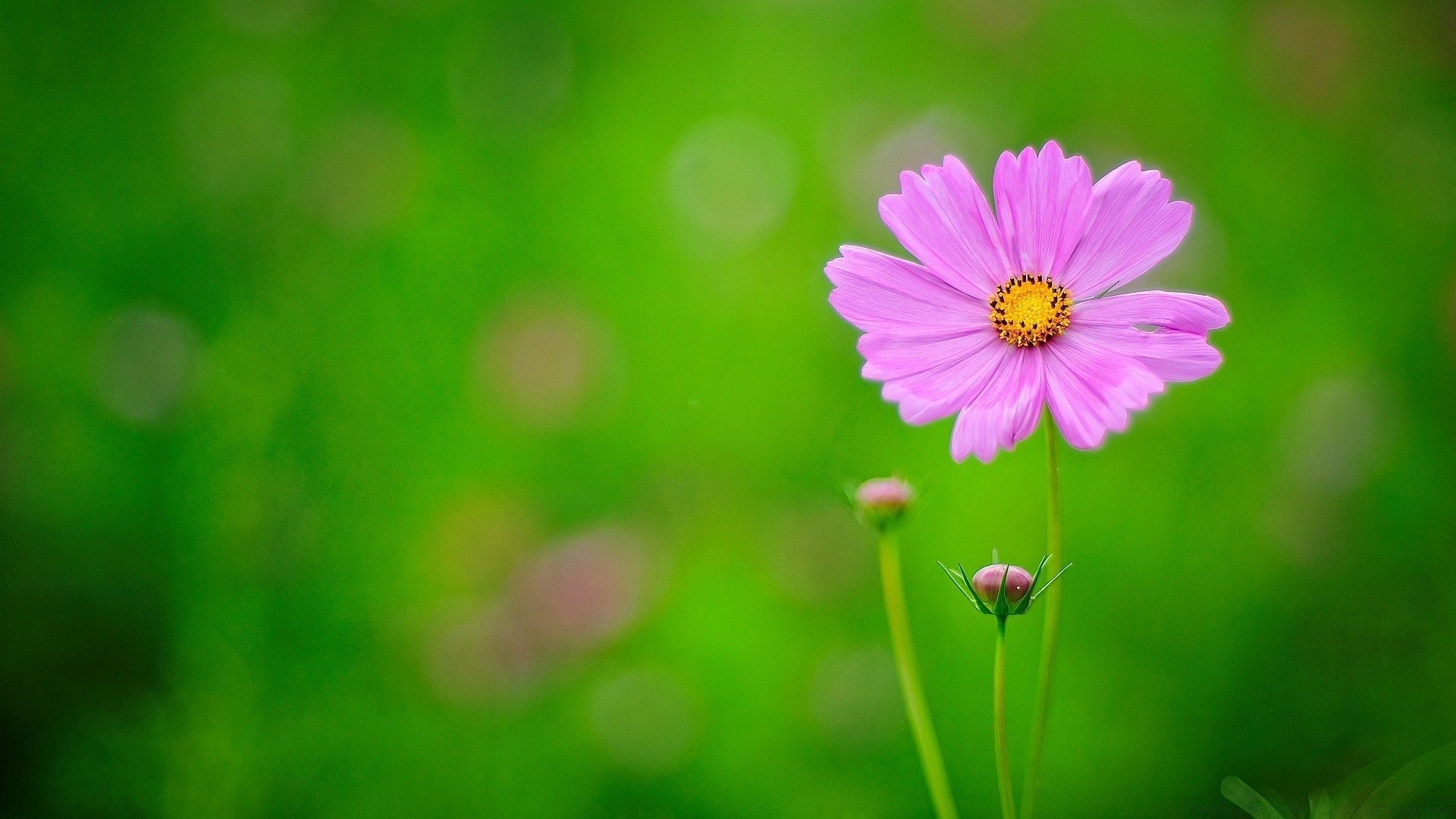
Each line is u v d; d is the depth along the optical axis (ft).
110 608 3.25
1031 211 2.40
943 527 3.28
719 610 3.27
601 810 2.98
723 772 3.01
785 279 3.95
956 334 2.40
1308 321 3.72
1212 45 4.27
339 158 3.91
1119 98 4.25
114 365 3.41
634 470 3.59
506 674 3.13
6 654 3.15
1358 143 4.17
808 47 4.50
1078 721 2.97
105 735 2.96
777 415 3.67
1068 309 2.39
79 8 3.89
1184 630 3.08
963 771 2.97
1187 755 2.95
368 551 3.27
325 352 3.51
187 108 3.95
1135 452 3.46
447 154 4.03
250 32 4.10
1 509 3.28
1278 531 3.30
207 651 3.00
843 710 3.03
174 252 3.67
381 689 3.09
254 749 2.96
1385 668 3.01
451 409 3.54
